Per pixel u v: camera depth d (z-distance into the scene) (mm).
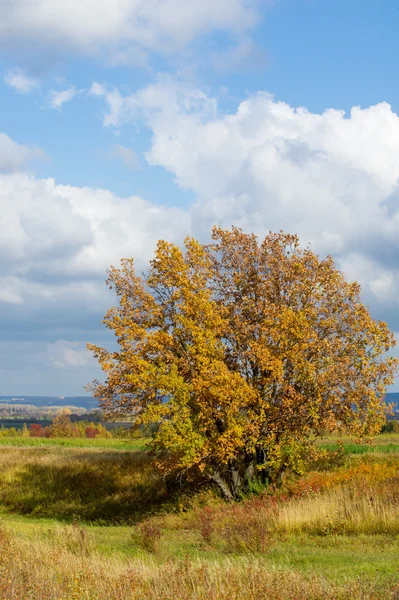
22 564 10633
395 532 17156
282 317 26922
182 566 10492
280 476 29359
